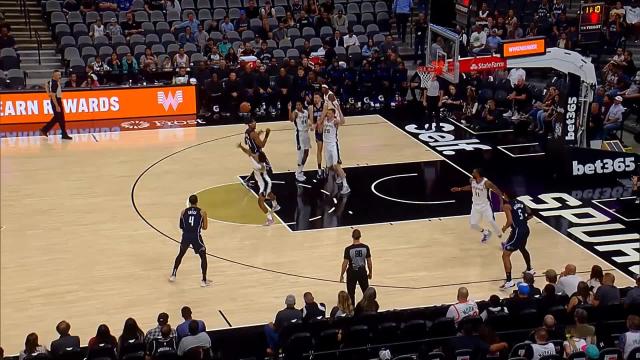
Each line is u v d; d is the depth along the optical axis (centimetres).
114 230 1984
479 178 1892
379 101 2911
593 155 2295
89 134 2617
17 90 2661
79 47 2897
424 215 2089
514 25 3058
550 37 3069
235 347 1523
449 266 1844
